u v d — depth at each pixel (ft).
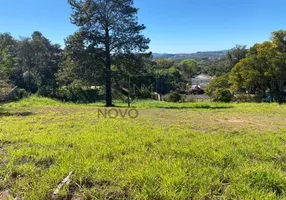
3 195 6.90
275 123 19.75
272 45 65.26
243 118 22.90
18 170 8.46
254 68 70.54
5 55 32.63
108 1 44.70
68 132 15.19
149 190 6.81
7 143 12.53
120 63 48.32
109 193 6.93
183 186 7.09
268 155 10.18
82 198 6.75
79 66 45.75
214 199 6.59
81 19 44.75
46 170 8.50
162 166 8.56
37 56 110.42
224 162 9.23
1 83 32.86
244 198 6.54
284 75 65.82
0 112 26.50
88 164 8.80
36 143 12.29
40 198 6.61
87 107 34.83
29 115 24.07
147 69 52.16
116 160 9.43
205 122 20.29
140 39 47.52
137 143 12.17
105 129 16.16
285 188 7.04
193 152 10.52
